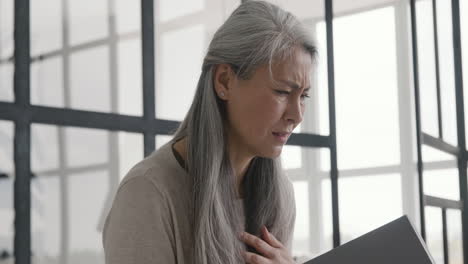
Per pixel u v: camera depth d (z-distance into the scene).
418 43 4.34
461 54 5.01
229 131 1.03
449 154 4.75
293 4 3.77
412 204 4.17
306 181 3.70
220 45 1.00
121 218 0.95
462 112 4.98
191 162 1.01
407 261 1.00
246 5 1.00
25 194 2.56
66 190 2.69
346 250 1.03
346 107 3.98
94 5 2.81
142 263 0.92
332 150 3.80
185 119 1.07
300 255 3.65
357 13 4.06
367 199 4.00
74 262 2.70
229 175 1.03
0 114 2.51
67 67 2.72
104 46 2.84
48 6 2.66
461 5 4.99
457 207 4.80
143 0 2.96
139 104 2.95
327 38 3.87
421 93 4.35
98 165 2.80
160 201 0.95
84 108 2.77
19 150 2.55
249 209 1.13
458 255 4.75
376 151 4.07
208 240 0.97
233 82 0.99
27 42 2.59
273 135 0.99
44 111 2.63
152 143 2.97
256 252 1.07
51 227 2.64
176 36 3.10
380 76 4.12
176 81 3.10
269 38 0.95
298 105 0.98
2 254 2.50
